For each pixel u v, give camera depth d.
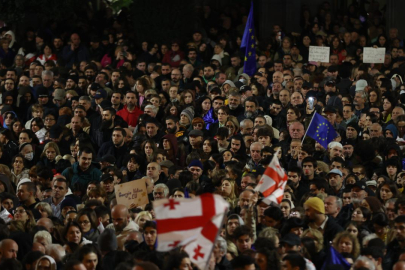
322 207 14.12
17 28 33.38
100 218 14.86
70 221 13.83
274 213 14.03
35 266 12.63
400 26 35.09
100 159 19.17
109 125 21.44
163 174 18.45
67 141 21.33
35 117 22.55
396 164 18.44
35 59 30.98
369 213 14.69
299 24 35.56
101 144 21.50
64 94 24.59
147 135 21.20
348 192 16.16
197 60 30.28
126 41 31.27
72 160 19.36
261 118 20.86
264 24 35.44
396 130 21.56
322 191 16.58
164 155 19.17
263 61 29.38
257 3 36.34
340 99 23.95
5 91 25.52
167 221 10.84
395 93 25.61
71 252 13.63
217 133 20.16
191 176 17.48
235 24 34.81
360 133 21.70
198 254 10.80
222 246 12.59
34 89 25.84
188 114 22.28
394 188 16.41
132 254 12.87
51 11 32.97
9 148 20.61
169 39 32.44
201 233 10.82
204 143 20.00
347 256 12.67
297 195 17.03
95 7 36.88
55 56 30.88
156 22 32.41
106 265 12.67
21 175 18.89
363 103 24.11
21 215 14.79
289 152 19.66
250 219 14.30
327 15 34.00
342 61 30.95
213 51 31.58
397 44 31.59
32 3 32.72
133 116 23.30
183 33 32.66
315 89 25.91
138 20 32.56
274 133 21.00
